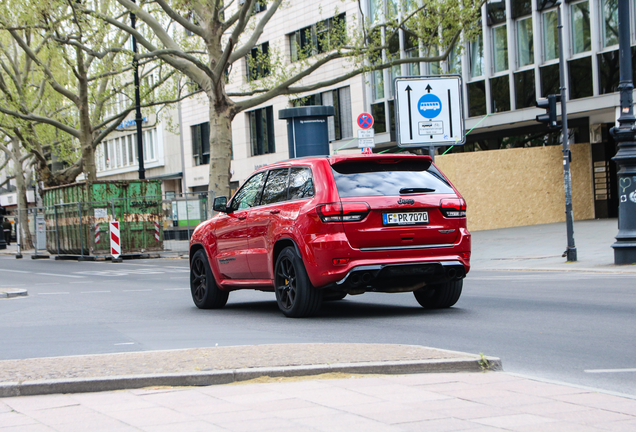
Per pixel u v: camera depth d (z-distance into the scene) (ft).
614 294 35.17
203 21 86.33
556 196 97.66
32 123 128.06
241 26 75.51
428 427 13.71
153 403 16.19
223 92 82.84
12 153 158.30
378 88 117.19
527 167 96.32
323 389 16.94
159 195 100.01
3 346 26.32
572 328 25.91
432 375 18.33
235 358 19.84
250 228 33.30
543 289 39.14
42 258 117.50
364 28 82.69
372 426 13.84
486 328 26.53
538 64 92.79
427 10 78.54
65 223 106.22
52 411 15.83
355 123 121.90
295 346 21.62
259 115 147.33
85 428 14.32
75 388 17.57
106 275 68.80
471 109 101.55
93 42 84.84
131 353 21.59
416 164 30.94
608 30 86.38
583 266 51.03
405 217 29.22
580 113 91.66
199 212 97.76
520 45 95.35
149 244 99.60
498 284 43.34
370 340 24.56
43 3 81.20
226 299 37.22
